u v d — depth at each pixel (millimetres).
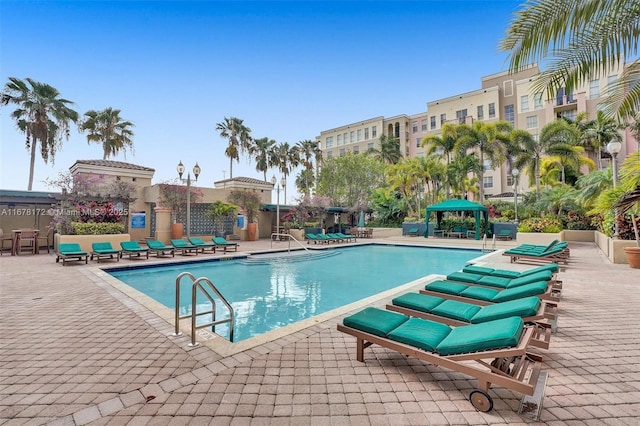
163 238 15836
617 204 7250
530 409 2176
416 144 42188
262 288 7949
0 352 3295
